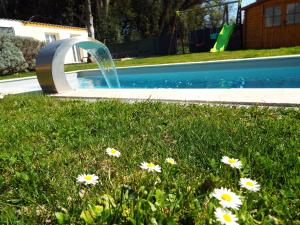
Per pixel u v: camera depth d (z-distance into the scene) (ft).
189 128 8.96
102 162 7.18
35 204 5.40
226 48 57.52
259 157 6.49
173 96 14.78
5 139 9.31
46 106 14.87
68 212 4.91
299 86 24.03
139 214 4.39
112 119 10.80
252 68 29.66
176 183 5.69
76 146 8.37
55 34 65.77
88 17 63.93
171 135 8.66
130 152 7.61
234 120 9.68
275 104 11.48
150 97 14.78
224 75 30.96
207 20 90.43
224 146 7.43
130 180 6.09
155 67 34.42
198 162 6.72
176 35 68.44
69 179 6.24
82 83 35.37
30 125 10.82
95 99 16.65
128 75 36.32
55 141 8.79
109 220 4.39
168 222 4.18
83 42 22.81
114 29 82.64
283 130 8.40
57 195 5.59
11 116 12.94
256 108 10.83
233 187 5.44
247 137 7.89
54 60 20.01
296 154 6.70
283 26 50.55
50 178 6.37
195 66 32.19
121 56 76.84
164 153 7.29
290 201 4.96
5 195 5.79
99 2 83.41
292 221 4.36
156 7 91.56
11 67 43.01
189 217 4.51
